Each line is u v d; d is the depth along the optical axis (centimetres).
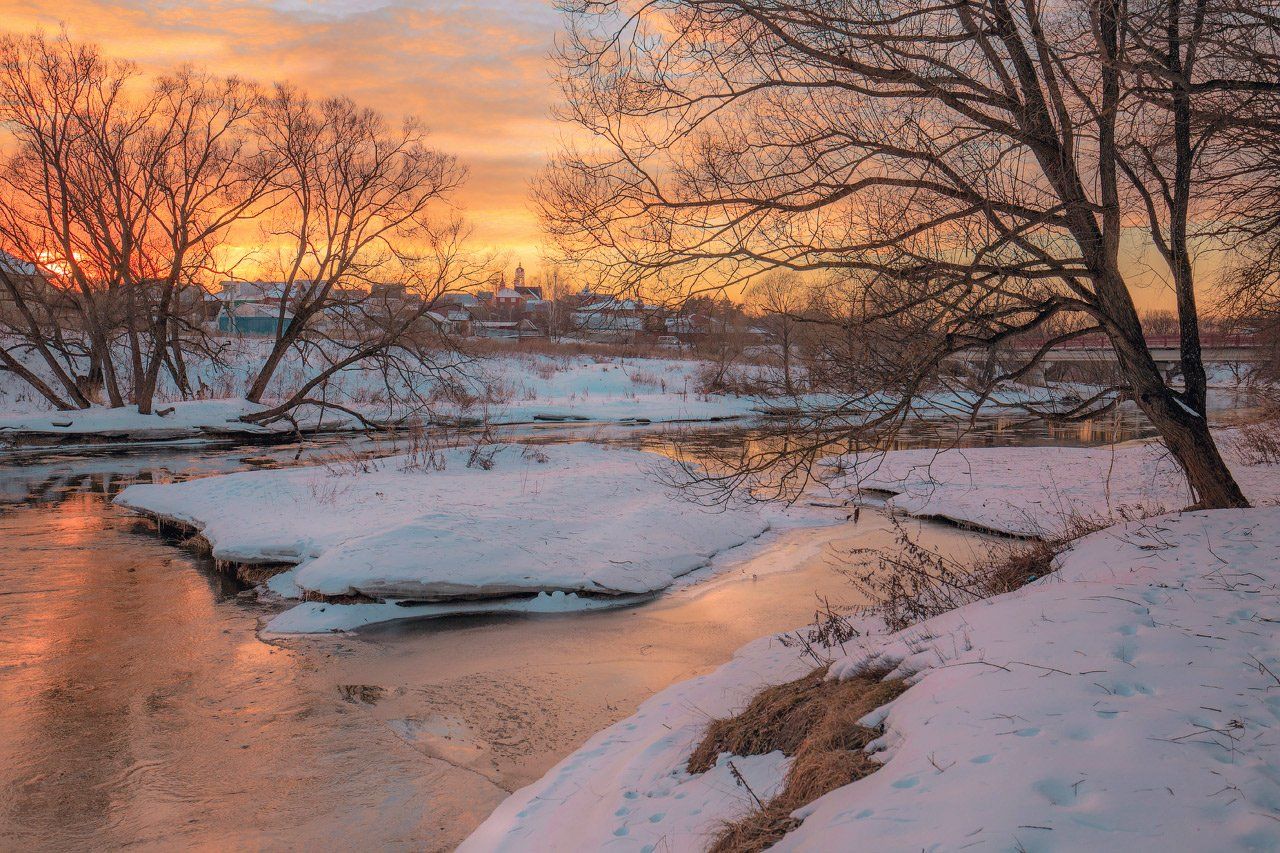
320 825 684
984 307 938
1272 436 2312
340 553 1347
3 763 793
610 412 4594
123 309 3619
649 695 944
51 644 1112
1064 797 371
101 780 761
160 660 1058
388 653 1084
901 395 922
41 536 1738
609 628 1177
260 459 2933
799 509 2009
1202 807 350
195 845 658
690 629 1171
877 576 1355
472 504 1722
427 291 3616
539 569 1339
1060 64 881
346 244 3603
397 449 2934
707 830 496
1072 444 3278
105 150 3375
